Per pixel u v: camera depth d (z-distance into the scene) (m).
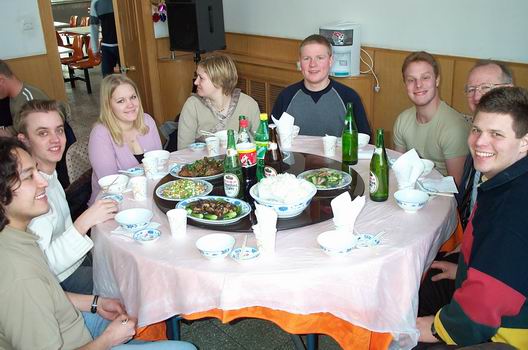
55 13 10.17
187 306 1.44
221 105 2.90
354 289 1.42
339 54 4.05
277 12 4.90
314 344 1.81
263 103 5.19
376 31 4.09
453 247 2.01
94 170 2.41
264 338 2.32
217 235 1.56
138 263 1.50
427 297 1.81
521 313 1.34
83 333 1.48
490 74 2.28
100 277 1.72
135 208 1.82
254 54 5.29
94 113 6.53
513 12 3.23
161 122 5.74
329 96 2.88
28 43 5.05
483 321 1.34
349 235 1.51
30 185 1.31
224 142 2.56
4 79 3.29
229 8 5.45
